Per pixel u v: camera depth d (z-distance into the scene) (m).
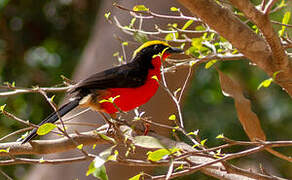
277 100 15.91
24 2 17.69
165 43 9.81
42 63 17.11
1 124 15.68
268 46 6.67
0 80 16.81
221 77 7.92
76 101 8.78
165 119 11.96
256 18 6.21
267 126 15.82
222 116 15.29
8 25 17.62
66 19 17.95
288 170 15.63
